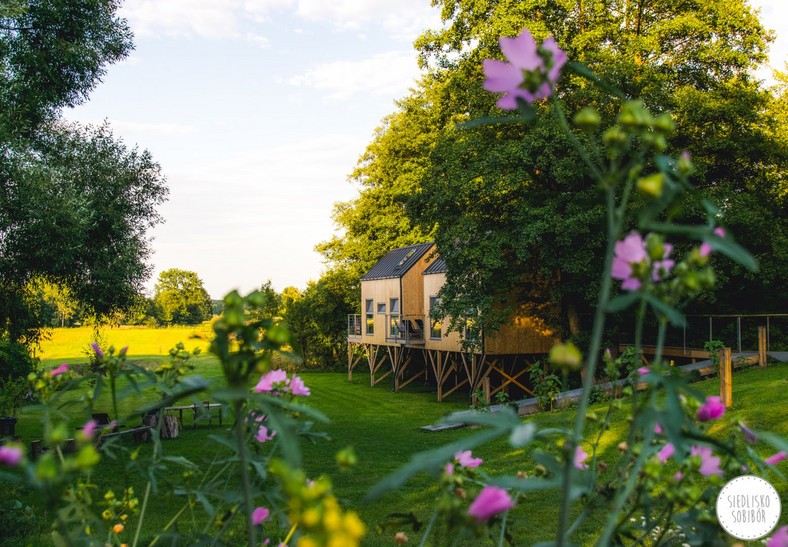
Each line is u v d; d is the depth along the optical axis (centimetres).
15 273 986
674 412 94
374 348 2709
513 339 1859
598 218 1281
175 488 170
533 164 1385
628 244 95
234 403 101
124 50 1202
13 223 931
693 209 1248
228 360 93
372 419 1669
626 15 1722
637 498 130
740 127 1479
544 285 1692
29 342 1174
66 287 1121
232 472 171
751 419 846
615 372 156
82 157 1140
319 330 3259
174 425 1247
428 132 2852
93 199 1085
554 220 1328
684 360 1733
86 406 141
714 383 1233
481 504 94
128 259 1118
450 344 2078
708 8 1552
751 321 1875
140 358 3244
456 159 1524
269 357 94
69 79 1119
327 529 62
